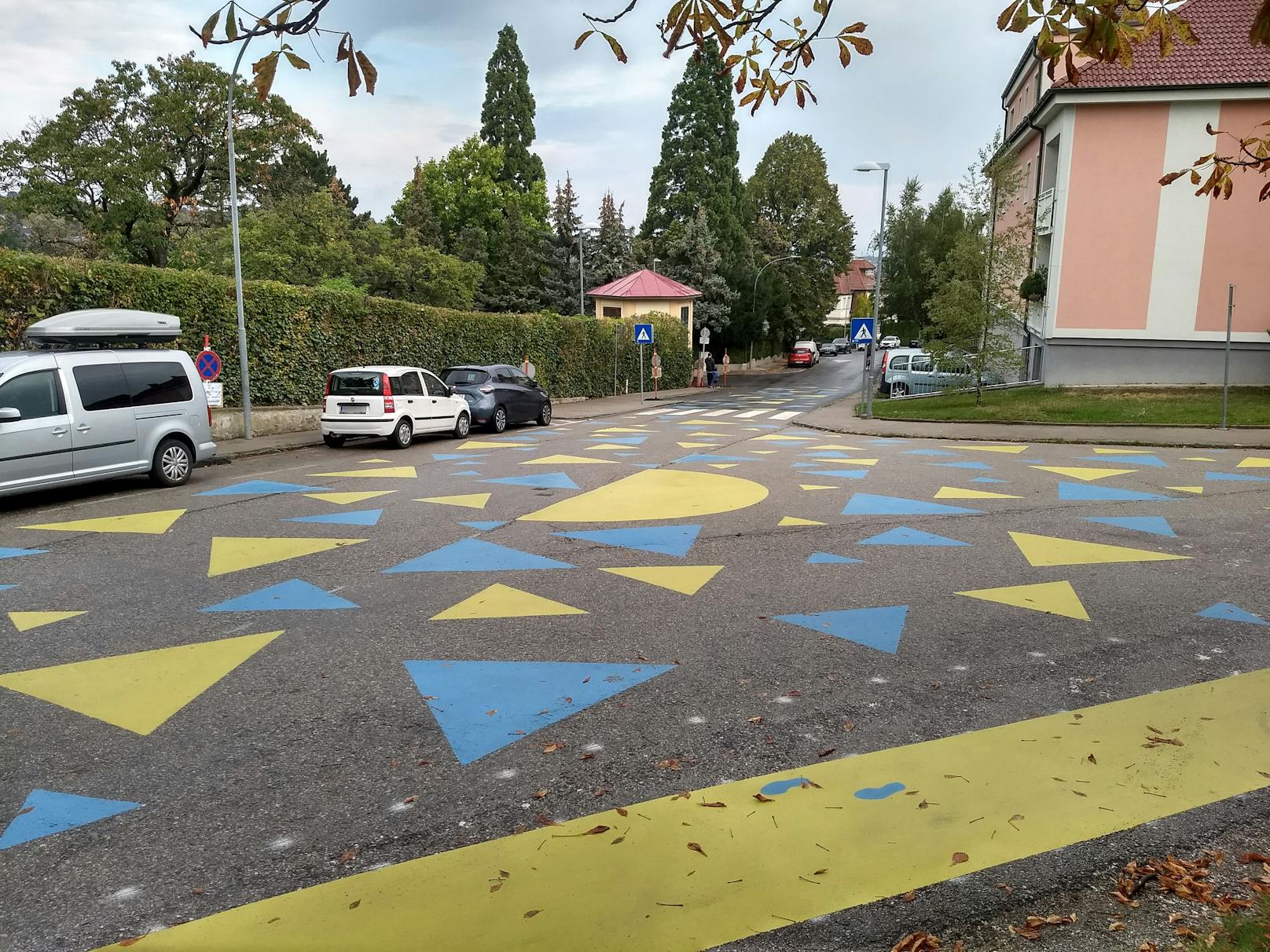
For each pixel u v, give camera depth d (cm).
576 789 375
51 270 1414
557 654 542
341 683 496
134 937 279
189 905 296
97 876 313
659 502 1077
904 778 382
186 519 968
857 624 598
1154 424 1859
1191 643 557
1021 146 3038
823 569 750
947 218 6009
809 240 6750
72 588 695
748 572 740
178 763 401
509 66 6203
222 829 345
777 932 277
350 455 1596
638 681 496
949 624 598
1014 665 521
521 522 953
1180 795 364
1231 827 339
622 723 441
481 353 2666
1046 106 2434
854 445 1758
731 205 5566
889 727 434
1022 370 2961
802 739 422
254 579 721
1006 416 2100
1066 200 2402
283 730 436
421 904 294
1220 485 1181
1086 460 1469
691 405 3159
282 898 299
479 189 6031
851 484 1217
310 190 4472
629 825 345
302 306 1953
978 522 950
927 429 1994
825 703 465
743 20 320
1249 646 550
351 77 245
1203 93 2252
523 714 453
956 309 2295
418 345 2348
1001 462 1452
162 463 1183
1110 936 272
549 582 710
